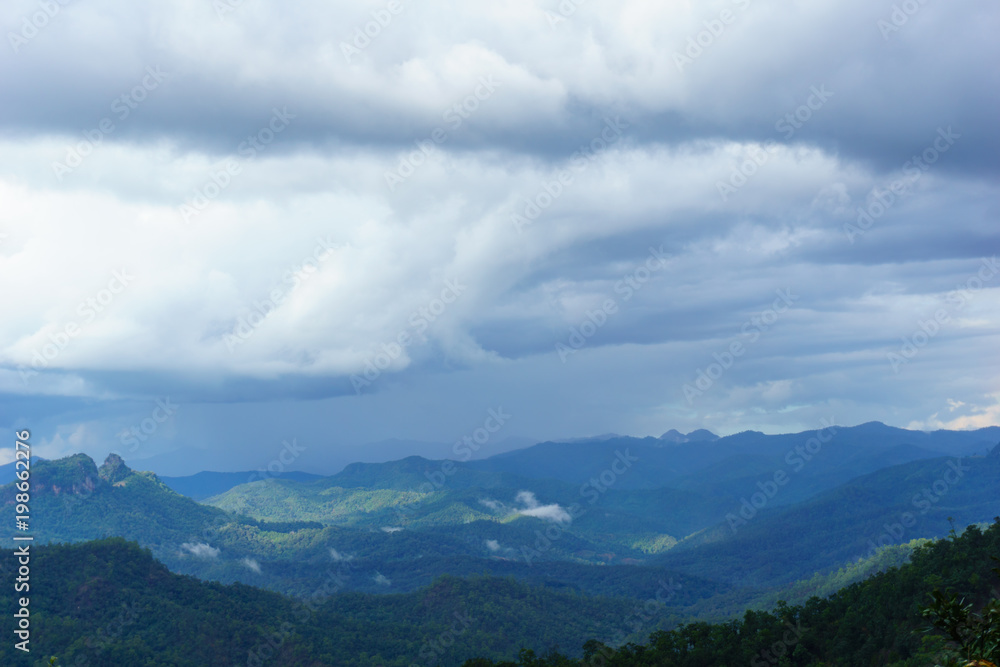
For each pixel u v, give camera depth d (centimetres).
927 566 9619
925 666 6938
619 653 11544
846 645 9462
